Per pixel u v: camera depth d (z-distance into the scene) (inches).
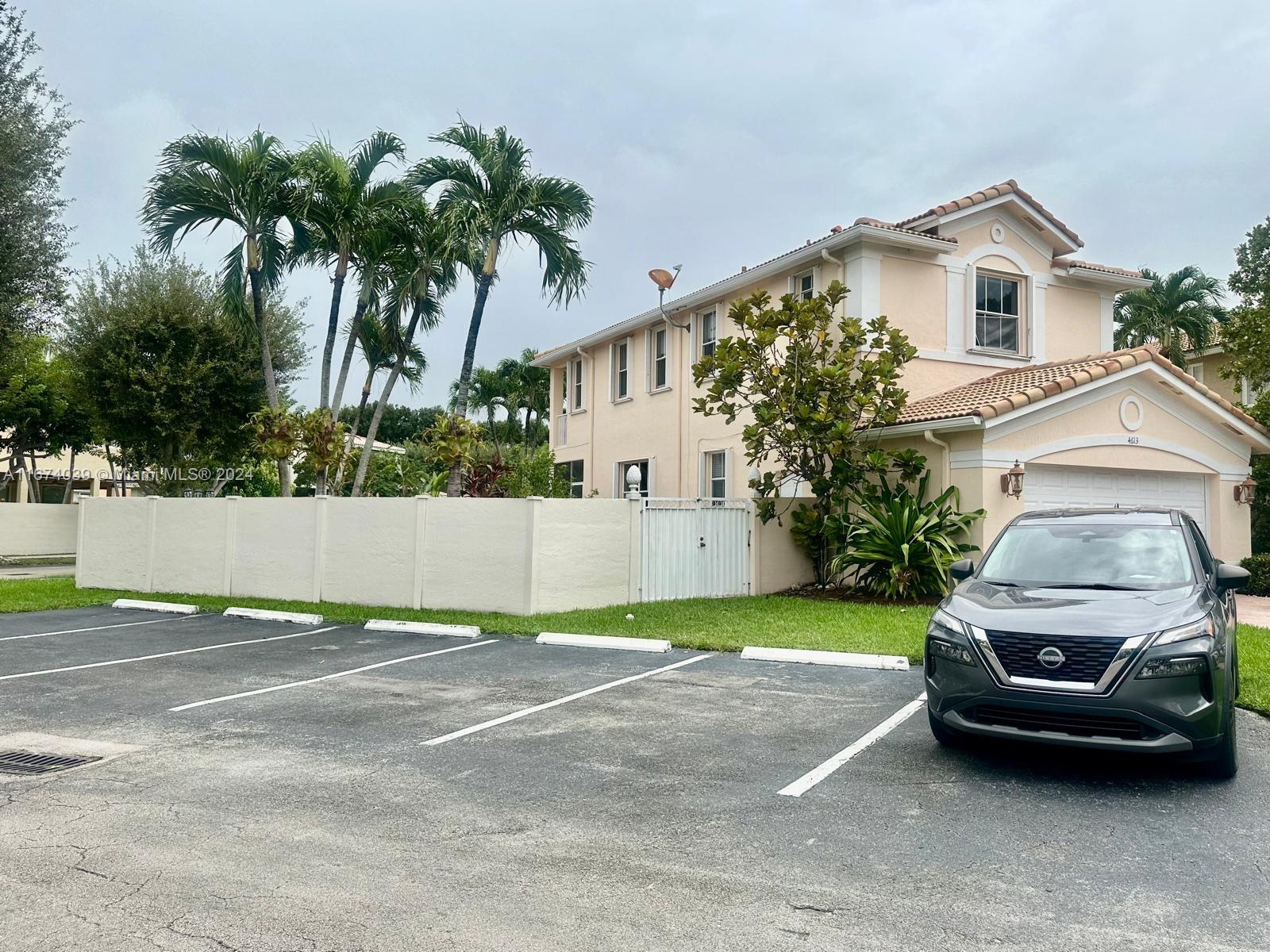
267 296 864.3
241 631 505.0
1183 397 615.2
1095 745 212.2
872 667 369.4
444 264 709.3
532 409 1505.9
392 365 807.1
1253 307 818.2
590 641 436.1
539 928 145.3
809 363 569.0
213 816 200.4
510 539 534.9
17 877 166.2
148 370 878.4
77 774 234.1
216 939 141.5
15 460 1250.0
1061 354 727.7
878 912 151.5
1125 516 291.0
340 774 232.5
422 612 544.4
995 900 155.9
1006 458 552.1
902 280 656.4
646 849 179.6
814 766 236.7
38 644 460.1
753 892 159.0
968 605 243.8
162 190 670.5
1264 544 717.3
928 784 220.7
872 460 561.0
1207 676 211.3
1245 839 184.4
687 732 272.2
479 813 201.5
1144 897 157.3
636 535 558.3
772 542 608.7
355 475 830.5
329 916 149.7
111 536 729.6
